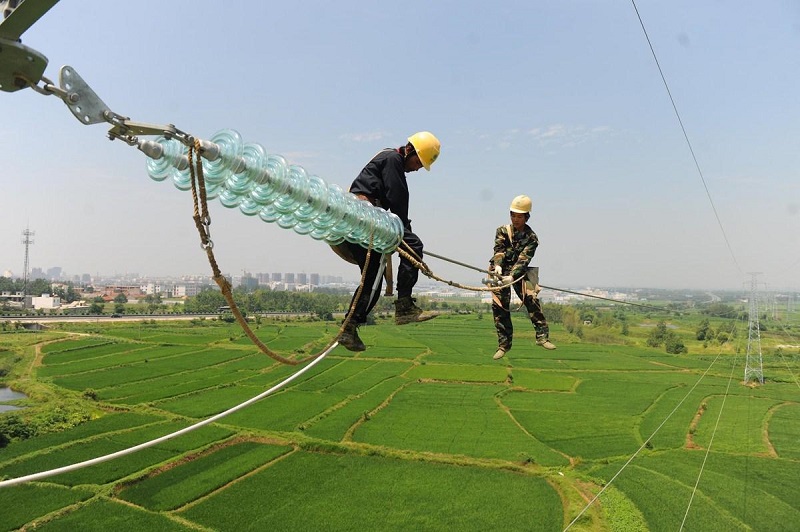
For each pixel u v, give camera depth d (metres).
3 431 38.38
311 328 108.44
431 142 5.26
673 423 45.44
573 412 49.19
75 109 2.34
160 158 2.83
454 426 44.03
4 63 2.16
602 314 158.62
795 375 68.06
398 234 4.62
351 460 36.16
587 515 27.45
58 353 75.06
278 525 26.80
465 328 118.19
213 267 3.00
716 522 27.19
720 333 108.75
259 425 43.19
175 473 33.06
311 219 3.67
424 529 26.55
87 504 28.17
